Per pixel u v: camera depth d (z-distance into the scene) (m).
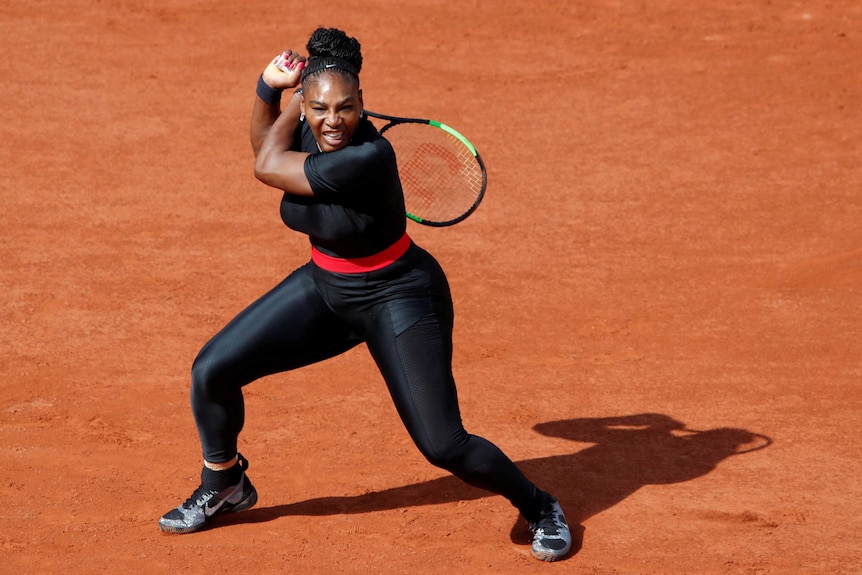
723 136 49.28
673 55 61.09
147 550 20.36
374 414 26.22
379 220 18.34
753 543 20.67
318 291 19.36
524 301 33.28
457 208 40.53
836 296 33.00
